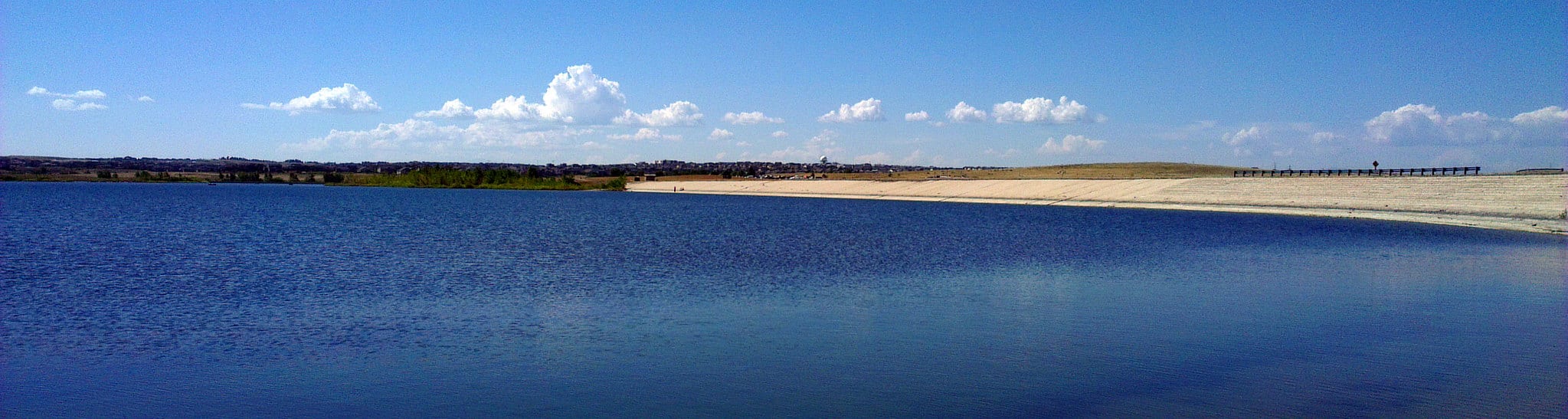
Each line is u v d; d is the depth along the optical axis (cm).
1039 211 11138
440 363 1981
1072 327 2394
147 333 2306
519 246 5194
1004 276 3606
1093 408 1602
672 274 3662
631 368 1930
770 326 2414
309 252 4747
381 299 2934
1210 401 1634
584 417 1583
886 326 2412
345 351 2102
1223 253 4725
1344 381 1764
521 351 2103
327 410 1634
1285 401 1620
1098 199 12875
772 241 5622
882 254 4622
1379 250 4831
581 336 2291
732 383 1805
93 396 1719
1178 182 12544
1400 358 1969
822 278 3522
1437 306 2764
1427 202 8306
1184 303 2852
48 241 5584
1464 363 1906
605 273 3716
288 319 2536
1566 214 6612
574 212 10506
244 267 3934
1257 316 2580
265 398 1705
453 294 3045
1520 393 1653
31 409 1638
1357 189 9506
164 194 17862
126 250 4834
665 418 1575
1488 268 3869
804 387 1772
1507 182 7969
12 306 2764
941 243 5491
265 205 12706
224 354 2066
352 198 16100
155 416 1602
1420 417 1516
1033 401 1655
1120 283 3359
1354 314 2600
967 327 2398
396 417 1594
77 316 2577
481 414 1605
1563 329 2320
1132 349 2092
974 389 1742
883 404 1647
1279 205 9856
